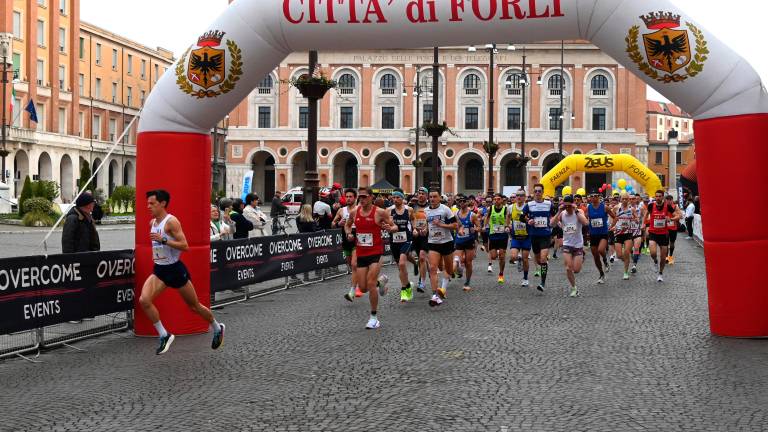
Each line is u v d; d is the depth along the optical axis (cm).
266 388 730
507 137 7456
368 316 1206
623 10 1002
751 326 988
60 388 741
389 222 1084
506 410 647
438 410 648
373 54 7475
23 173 6200
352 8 1024
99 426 609
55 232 3347
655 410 647
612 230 2628
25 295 900
